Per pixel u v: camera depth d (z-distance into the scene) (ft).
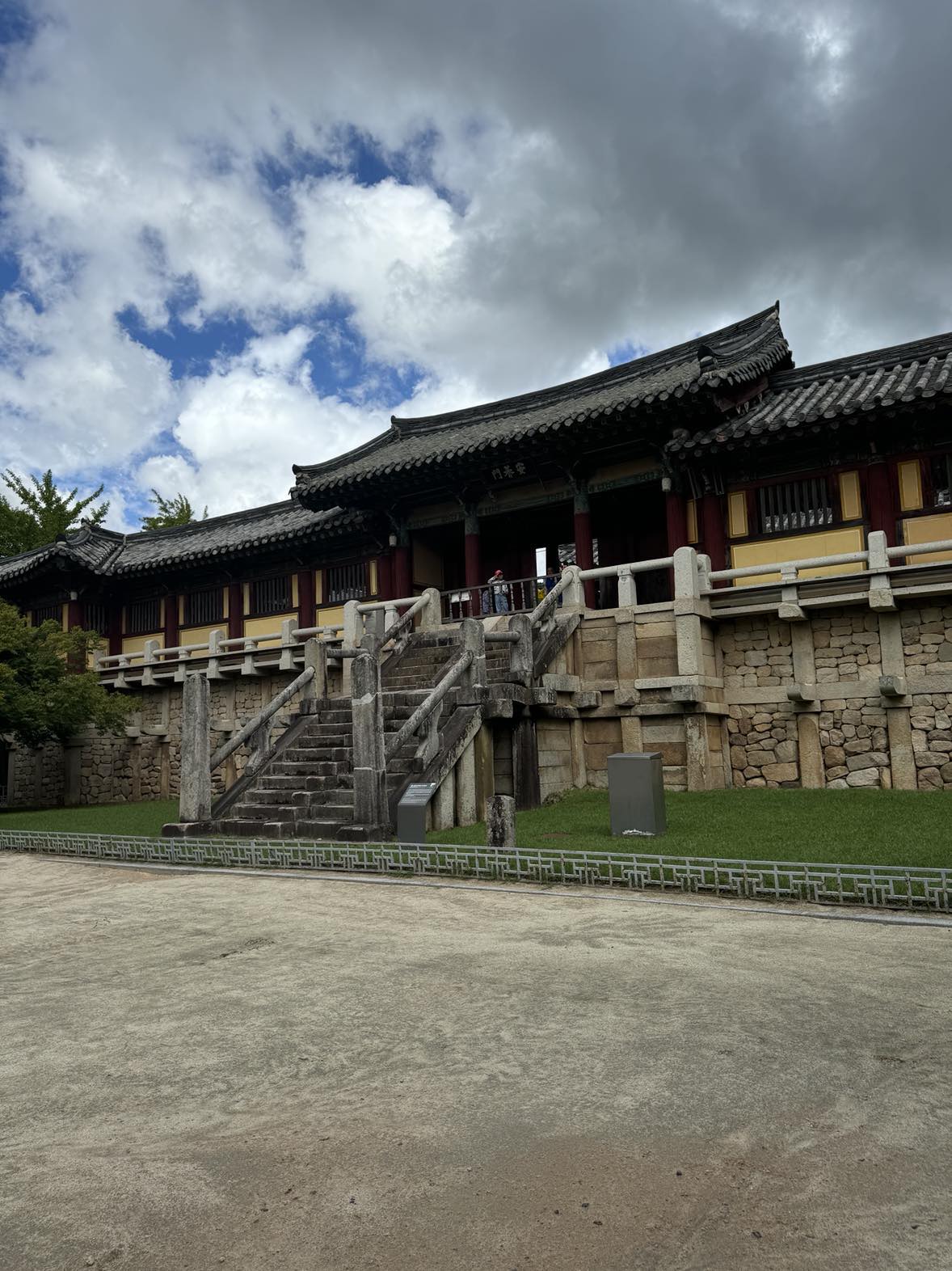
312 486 81.05
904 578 51.39
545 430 67.31
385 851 35.63
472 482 78.48
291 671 76.74
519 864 32.48
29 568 102.01
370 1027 17.34
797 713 54.75
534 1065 15.06
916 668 51.37
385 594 88.07
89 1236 10.39
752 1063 14.85
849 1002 17.84
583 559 72.95
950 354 65.72
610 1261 9.62
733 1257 9.65
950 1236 9.93
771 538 63.52
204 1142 12.74
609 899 28.86
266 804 48.96
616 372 86.58
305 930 26.20
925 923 24.04
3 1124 13.60
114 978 21.81
